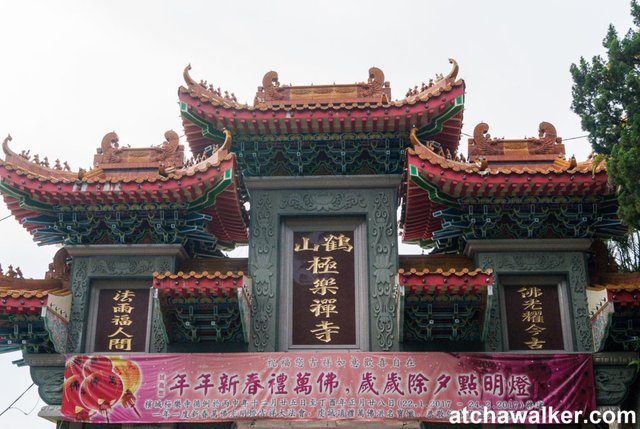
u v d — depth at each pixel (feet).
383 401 59.72
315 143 69.00
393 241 66.95
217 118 66.95
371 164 69.82
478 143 72.90
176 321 63.72
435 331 63.31
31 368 63.31
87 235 67.46
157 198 64.95
